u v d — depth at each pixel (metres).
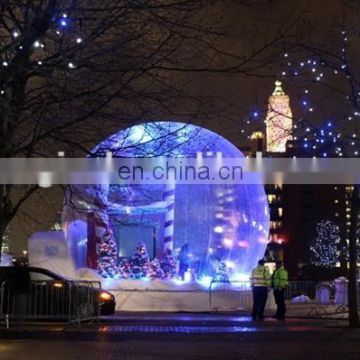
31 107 9.59
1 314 16.89
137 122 10.30
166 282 24.30
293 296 31.42
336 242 86.62
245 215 24.59
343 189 23.98
